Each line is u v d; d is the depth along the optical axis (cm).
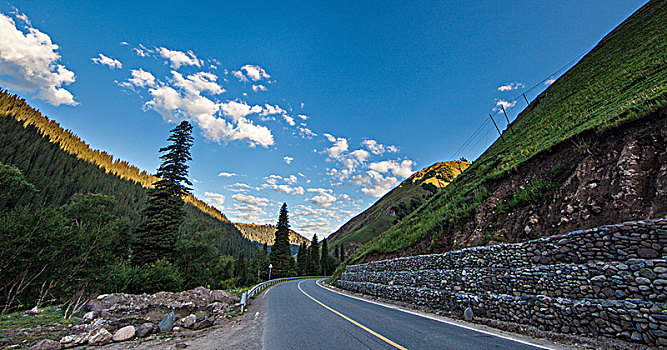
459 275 986
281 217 6281
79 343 613
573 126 1488
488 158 2473
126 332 681
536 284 721
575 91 2467
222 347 598
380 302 1391
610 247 617
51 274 1545
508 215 1163
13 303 1387
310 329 755
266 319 964
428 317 902
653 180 708
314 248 8700
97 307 1073
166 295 1321
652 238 562
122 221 2898
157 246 2362
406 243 1827
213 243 3484
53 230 1573
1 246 1364
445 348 516
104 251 1872
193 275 3086
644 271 531
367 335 652
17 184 2102
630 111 921
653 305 489
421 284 1211
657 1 3170
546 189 1066
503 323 727
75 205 2773
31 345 576
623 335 513
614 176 815
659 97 853
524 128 2719
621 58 2288
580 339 554
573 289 632
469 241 1253
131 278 1895
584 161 969
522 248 796
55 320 810
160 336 713
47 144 12381
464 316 852
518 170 1344
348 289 2297
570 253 686
